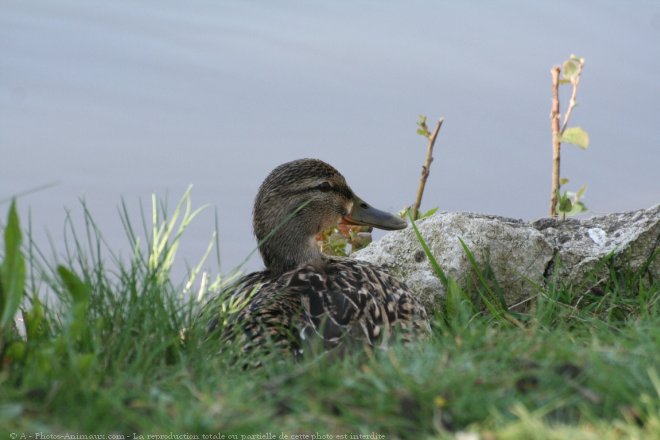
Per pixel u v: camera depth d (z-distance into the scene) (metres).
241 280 11.87
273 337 9.03
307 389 6.82
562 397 6.50
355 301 10.08
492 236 12.89
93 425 6.32
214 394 6.87
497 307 12.27
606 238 13.30
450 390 6.53
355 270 11.14
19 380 7.16
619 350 7.31
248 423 6.18
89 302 8.73
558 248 13.12
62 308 8.92
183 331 9.06
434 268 12.53
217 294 9.80
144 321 8.60
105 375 7.34
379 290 10.72
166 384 7.36
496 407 6.39
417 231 12.35
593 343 7.52
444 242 13.04
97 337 8.04
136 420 6.24
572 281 12.85
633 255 12.85
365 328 9.80
